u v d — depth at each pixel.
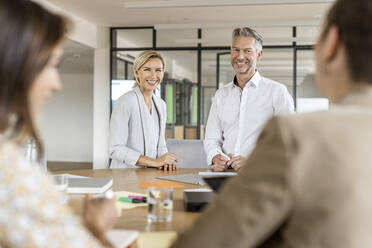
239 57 2.96
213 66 8.47
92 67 11.20
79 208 1.37
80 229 0.64
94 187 1.63
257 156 0.64
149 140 2.84
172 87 8.65
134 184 1.95
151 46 8.60
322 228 0.57
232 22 7.82
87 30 8.05
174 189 1.81
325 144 0.59
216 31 8.35
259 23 6.95
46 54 0.67
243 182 0.63
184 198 1.46
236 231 0.61
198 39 8.05
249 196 0.61
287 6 6.63
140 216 1.29
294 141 0.60
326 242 0.57
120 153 2.69
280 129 0.62
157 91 8.66
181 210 1.38
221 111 3.11
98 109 8.66
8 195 0.59
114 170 2.54
